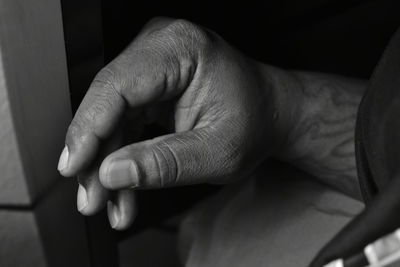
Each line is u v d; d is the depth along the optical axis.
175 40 0.43
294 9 0.63
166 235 0.69
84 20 0.42
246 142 0.45
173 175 0.41
